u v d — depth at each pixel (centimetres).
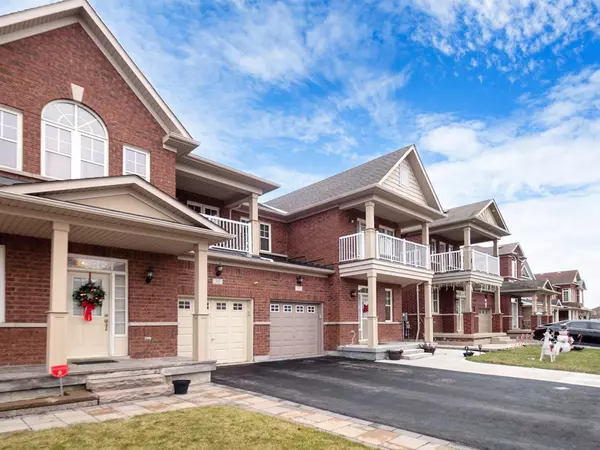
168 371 934
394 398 872
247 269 1473
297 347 1647
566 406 810
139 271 1105
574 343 2080
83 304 987
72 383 807
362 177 1834
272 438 570
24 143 944
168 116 1199
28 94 962
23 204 763
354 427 652
